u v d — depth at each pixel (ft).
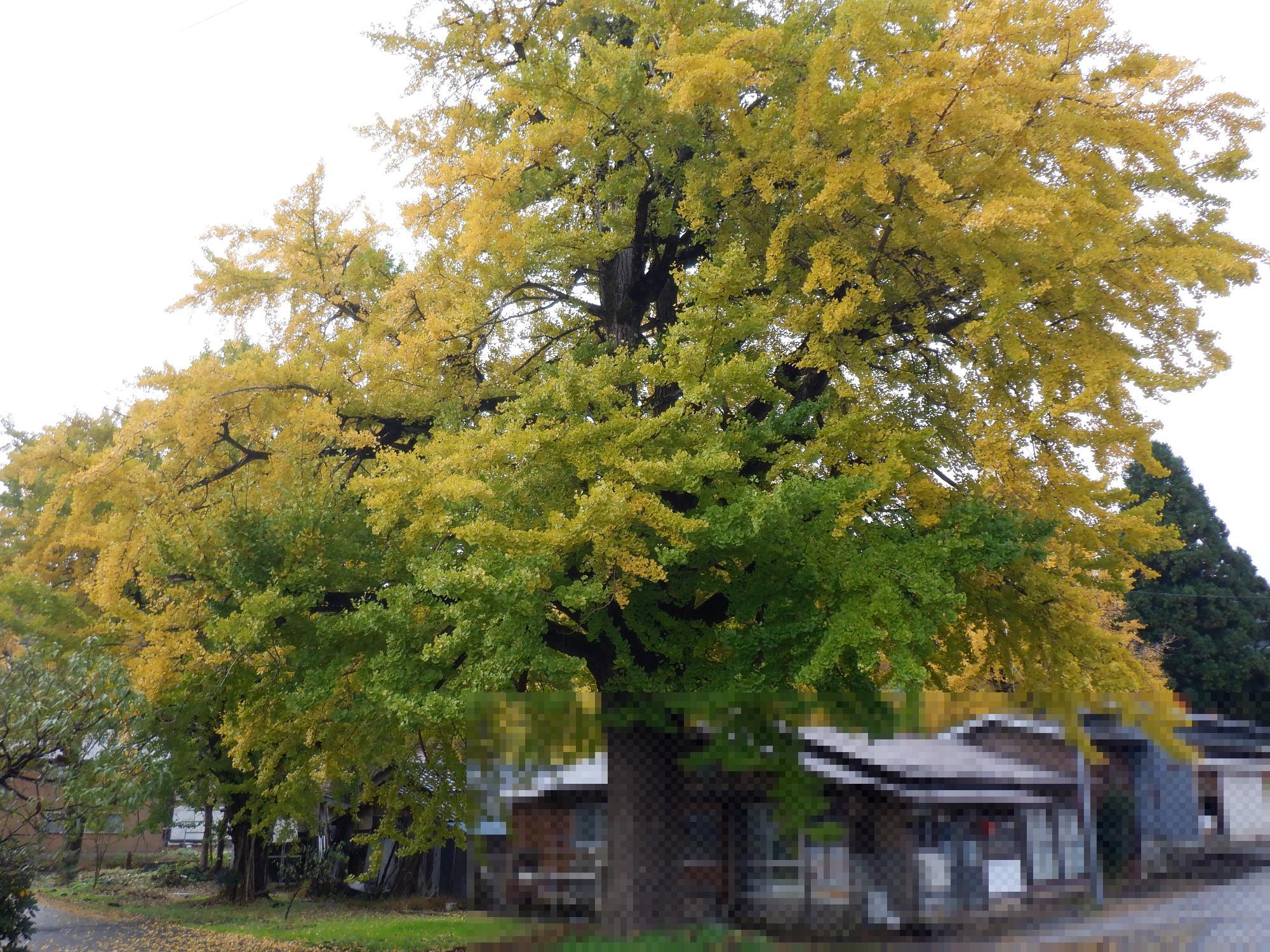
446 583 25.21
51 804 31.22
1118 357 25.64
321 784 57.16
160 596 33.83
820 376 32.17
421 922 50.26
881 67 26.68
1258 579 95.50
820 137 27.53
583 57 34.35
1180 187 27.48
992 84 24.11
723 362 26.71
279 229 36.45
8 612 33.60
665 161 31.14
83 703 30.25
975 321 28.58
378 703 31.42
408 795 40.98
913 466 30.50
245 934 46.42
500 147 29.40
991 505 28.78
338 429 32.14
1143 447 28.17
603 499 23.90
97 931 48.24
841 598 26.48
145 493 31.91
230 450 35.37
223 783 60.03
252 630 29.04
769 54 27.78
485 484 24.66
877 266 29.07
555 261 36.42
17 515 44.37
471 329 33.35
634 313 36.68
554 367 32.09
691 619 31.40
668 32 30.63
